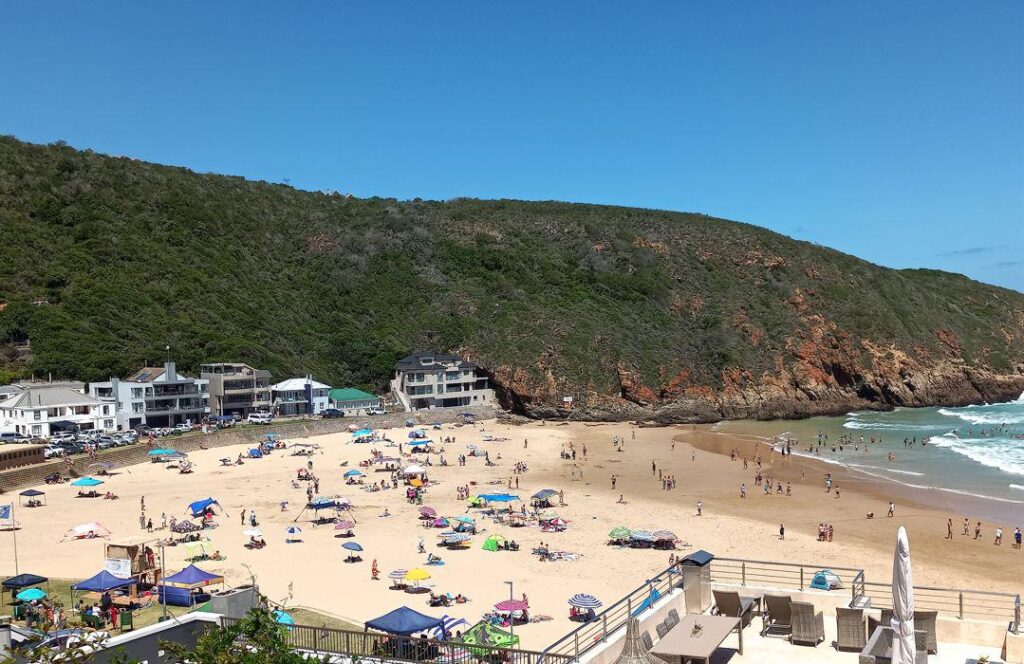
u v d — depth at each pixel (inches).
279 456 3348.9
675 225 7130.9
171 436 3444.9
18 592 1325.0
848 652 563.8
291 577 1654.8
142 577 1445.6
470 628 1198.3
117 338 4131.4
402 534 2055.9
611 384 5103.3
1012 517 2269.9
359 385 4997.5
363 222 6589.6
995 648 563.5
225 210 5900.6
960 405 5516.7
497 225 6953.7
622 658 476.1
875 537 2050.9
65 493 2529.5
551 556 1834.4
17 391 3499.0
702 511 2388.0
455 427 4443.9
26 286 4227.4
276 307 5236.2
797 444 3846.0
